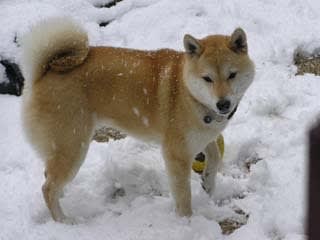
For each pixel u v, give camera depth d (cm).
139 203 552
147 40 870
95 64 514
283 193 525
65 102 499
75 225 522
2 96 780
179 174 507
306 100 706
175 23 898
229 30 872
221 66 466
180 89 490
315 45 820
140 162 605
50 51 505
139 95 511
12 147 661
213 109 474
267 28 870
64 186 529
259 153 622
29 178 601
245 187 570
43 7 850
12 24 802
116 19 941
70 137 505
